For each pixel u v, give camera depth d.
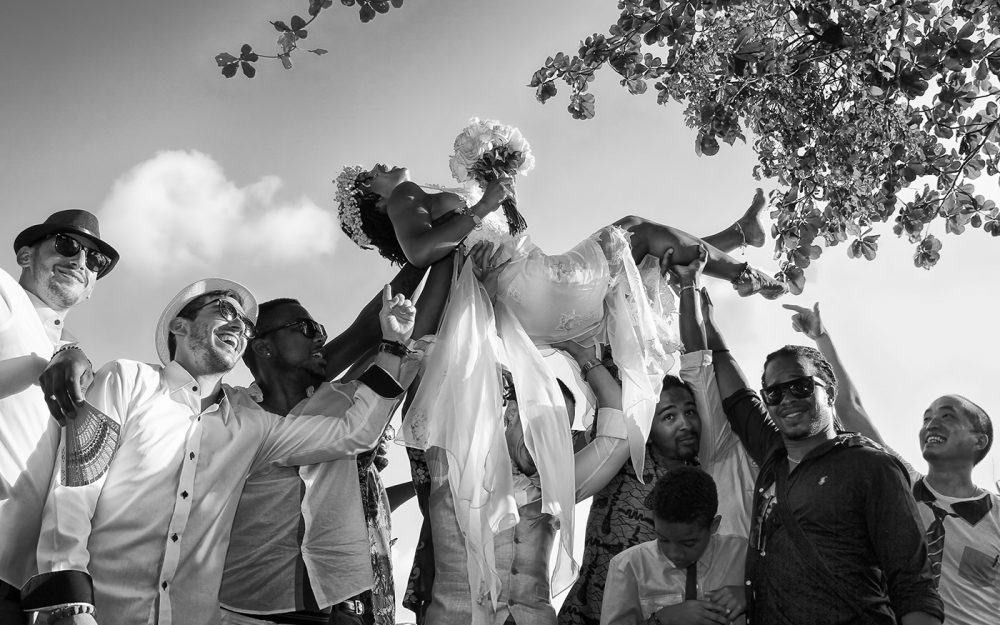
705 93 7.35
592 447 6.55
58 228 5.82
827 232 7.67
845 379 7.22
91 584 5.19
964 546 6.34
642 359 6.50
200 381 5.85
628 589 5.81
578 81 7.34
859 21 6.87
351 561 5.85
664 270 6.99
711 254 7.20
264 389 6.21
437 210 6.74
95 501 5.32
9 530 5.35
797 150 7.57
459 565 6.20
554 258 6.63
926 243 7.64
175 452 5.62
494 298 6.72
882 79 6.88
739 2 7.04
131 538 5.46
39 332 5.60
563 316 6.62
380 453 6.56
